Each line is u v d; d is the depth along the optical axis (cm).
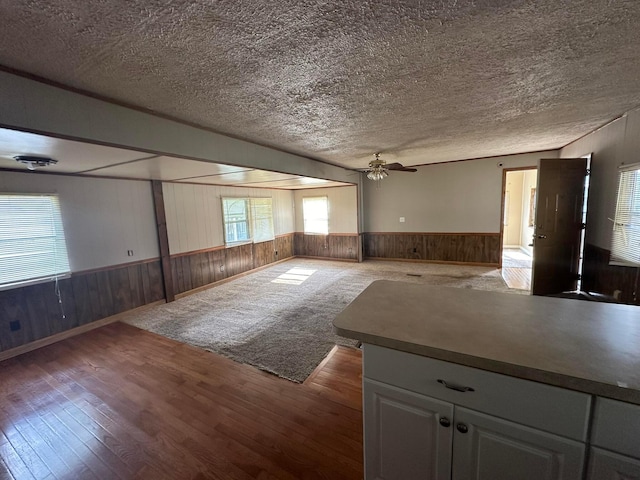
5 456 177
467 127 324
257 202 676
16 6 106
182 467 165
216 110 229
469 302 150
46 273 333
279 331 342
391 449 122
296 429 190
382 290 175
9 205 304
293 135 316
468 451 106
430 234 675
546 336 111
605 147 339
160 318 396
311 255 805
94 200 377
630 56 168
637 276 278
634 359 93
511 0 116
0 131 160
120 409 215
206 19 120
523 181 850
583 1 118
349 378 246
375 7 117
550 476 94
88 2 105
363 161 526
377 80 189
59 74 163
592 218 374
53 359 293
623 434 82
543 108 266
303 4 113
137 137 217
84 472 164
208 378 251
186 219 507
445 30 137
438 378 107
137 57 149
